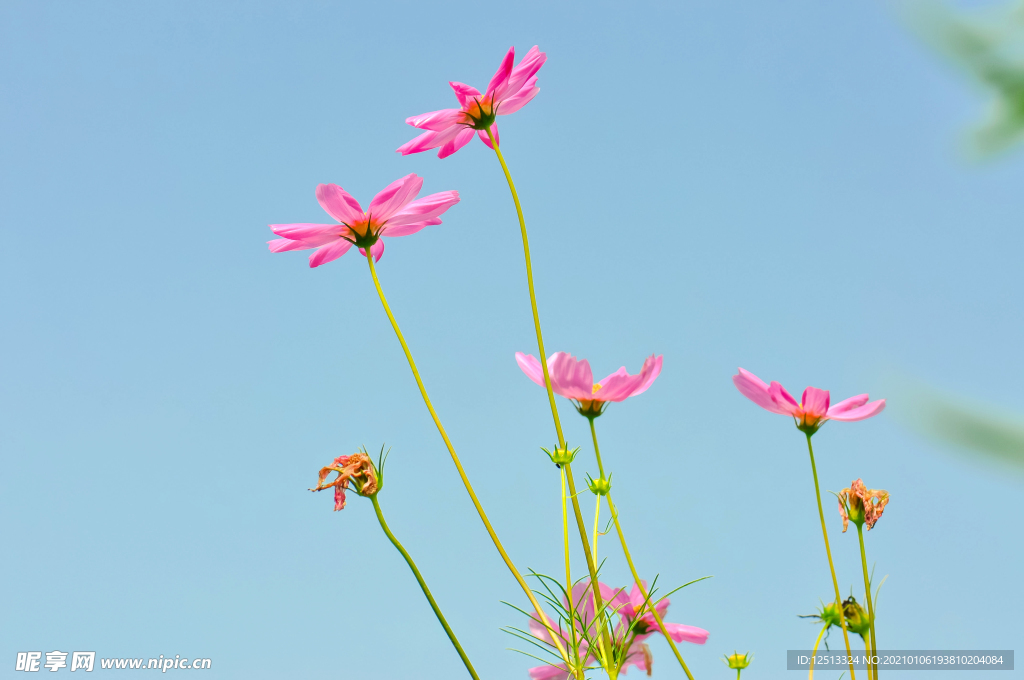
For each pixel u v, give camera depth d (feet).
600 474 3.16
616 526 3.14
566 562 3.14
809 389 3.09
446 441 3.10
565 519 3.14
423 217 3.17
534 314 3.14
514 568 3.12
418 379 3.09
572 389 3.15
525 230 3.14
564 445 3.15
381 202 3.14
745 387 3.14
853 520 3.12
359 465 3.04
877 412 3.08
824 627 3.13
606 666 3.14
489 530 3.12
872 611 3.09
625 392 3.15
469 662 3.02
